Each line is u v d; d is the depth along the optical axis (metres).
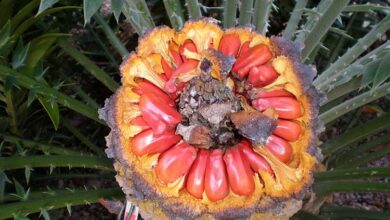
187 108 0.42
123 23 0.91
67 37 0.67
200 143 0.42
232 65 0.42
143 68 0.44
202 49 0.45
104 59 0.90
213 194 0.42
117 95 0.44
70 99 0.58
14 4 0.59
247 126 0.40
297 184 0.44
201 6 0.71
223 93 0.42
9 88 0.53
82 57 0.66
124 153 0.43
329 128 0.88
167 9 0.60
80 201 0.54
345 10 0.64
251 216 0.45
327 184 0.62
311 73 0.44
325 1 0.60
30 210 0.50
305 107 0.44
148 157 0.43
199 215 0.44
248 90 0.44
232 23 0.60
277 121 0.42
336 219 0.74
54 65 0.75
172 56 0.45
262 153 0.43
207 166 0.42
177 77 0.42
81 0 0.71
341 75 0.58
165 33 0.45
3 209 0.48
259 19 0.59
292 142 0.44
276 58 0.44
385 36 0.88
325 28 0.58
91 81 0.89
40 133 0.76
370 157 0.74
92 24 0.81
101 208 0.89
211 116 0.42
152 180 0.43
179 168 0.42
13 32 0.56
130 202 0.47
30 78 0.54
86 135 0.86
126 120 0.43
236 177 0.42
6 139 0.64
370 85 0.63
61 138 0.81
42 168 0.78
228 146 0.43
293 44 0.45
